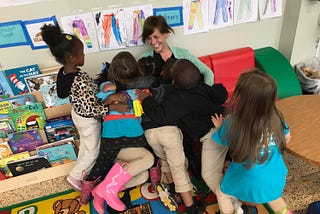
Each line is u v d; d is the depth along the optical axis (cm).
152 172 183
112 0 190
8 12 179
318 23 236
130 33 205
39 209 181
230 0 213
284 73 223
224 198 150
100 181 183
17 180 196
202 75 200
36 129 200
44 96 198
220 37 229
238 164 139
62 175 204
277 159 135
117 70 166
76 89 158
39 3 181
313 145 143
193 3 206
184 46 225
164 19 188
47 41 149
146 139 171
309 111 168
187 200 162
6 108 196
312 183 182
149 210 172
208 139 159
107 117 164
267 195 134
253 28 235
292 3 225
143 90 168
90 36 199
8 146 198
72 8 187
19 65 201
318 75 239
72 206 181
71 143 197
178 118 161
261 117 123
